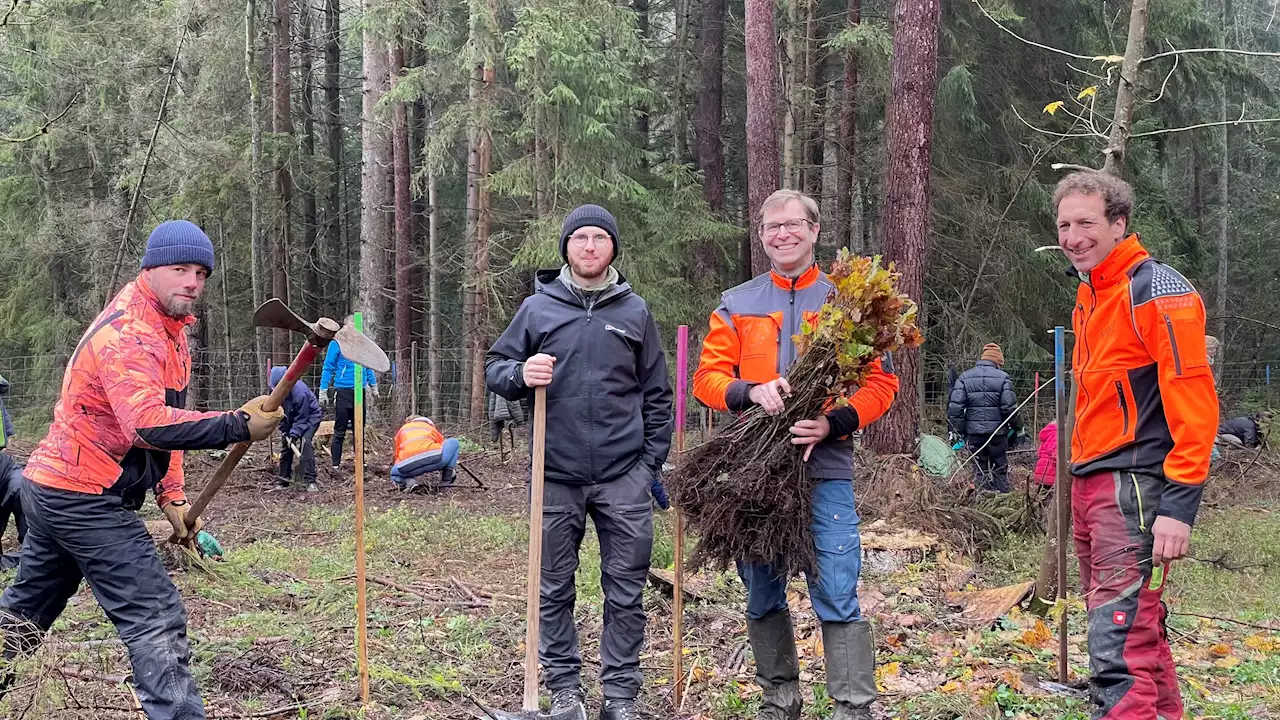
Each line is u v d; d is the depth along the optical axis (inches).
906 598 217.6
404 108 680.4
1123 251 108.8
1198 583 243.9
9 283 725.9
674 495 132.8
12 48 573.3
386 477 439.5
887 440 362.9
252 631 181.8
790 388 121.1
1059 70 624.1
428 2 570.3
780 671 133.1
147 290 111.3
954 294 637.9
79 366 108.9
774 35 478.9
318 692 149.1
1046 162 615.2
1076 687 150.8
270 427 109.9
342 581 233.9
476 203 598.5
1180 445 101.4
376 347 126.0
